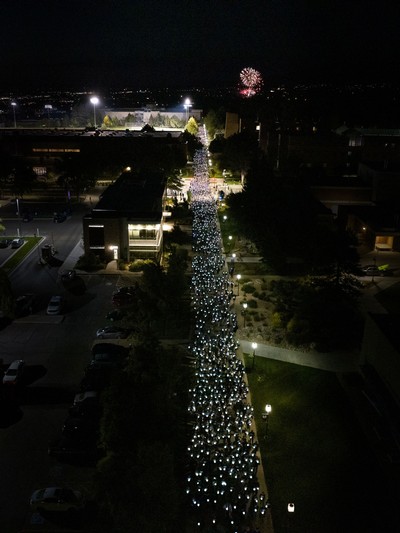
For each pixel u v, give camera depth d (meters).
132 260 67.31
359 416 36.66
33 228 83.50
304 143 107.81
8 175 105.44
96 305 55.19
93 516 28.36
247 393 38.62
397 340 36.19
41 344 46.78
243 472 30.78
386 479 31.03
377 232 71.81
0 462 32.22
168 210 89.81
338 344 46.03
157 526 23.62
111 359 42.22
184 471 30.61
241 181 120.31
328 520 28.14
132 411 27.91
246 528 27.48
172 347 42.22
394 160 108.81
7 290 49.22
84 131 146.88
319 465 32.00
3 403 38.06
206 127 199.88
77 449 32.44
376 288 60.47
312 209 75.88
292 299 55.53
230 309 53.41
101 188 115.06
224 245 75.19
